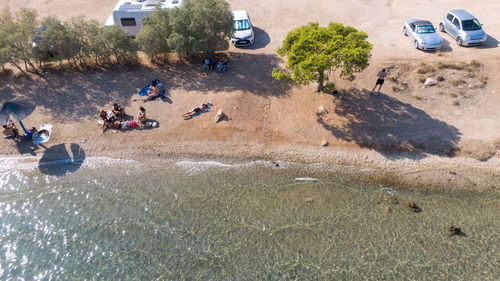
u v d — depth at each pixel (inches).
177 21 764.0
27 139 674.2
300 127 691.4
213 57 848.3
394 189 578.9
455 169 605.0
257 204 556.1
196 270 464.1
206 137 683.4
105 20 1006.4
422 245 487.5
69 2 1107.3
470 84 732.7
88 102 746.8
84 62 836.6
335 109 714.8
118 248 494.3
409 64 789.2
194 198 569.0
